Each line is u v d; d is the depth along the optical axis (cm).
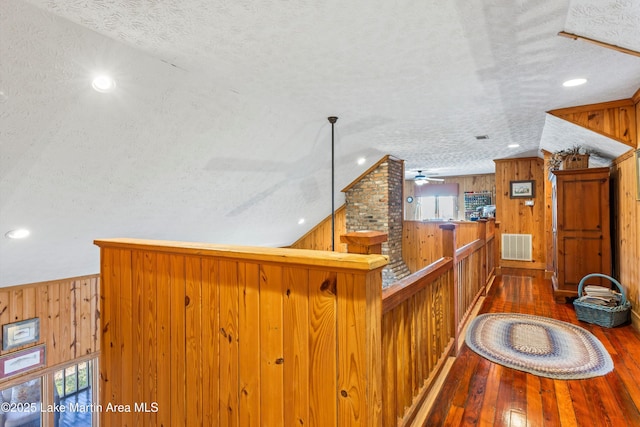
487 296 435
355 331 105
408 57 222
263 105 318
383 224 627
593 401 198
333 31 189
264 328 125
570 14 170
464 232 644
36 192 261
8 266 338
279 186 489
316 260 109
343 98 304
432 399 193
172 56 217
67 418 453
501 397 203
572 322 332
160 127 275
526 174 659
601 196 382
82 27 179
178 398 152
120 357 176
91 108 226
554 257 482
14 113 199
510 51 214
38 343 394
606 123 318
